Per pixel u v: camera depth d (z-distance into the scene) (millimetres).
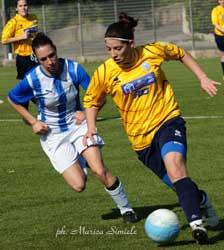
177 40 70938
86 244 12766
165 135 12477
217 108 30062
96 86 12938
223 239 12664
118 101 12852
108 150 21828
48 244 12859
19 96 14414
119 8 71375
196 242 12477
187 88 39219
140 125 12750
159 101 12719
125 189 16891
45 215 14867
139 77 12609
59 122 14492
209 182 17234
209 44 69375
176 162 12109
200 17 69250
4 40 30234
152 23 71250
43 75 14227
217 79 42938
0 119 29719
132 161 20047
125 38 12312
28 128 26953
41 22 72438
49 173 18969
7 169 19625
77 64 14461
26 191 17047
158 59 12734
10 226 14133
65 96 14375
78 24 71812
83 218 14531
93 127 13117
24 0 30312
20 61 29969
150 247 12406
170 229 12047
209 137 23234
